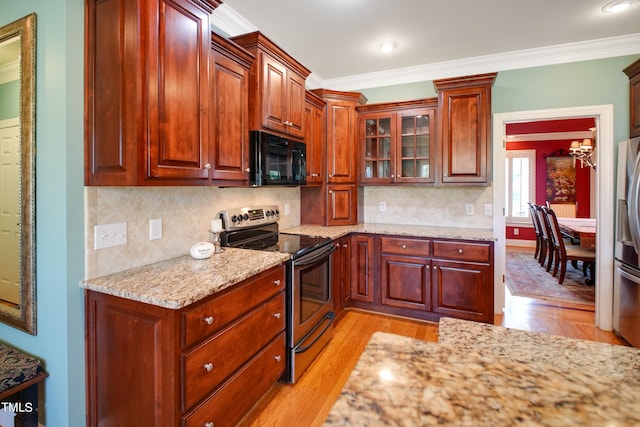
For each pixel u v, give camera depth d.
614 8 2.34
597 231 2.97
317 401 1.98
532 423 0.47
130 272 1.67
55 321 1.51
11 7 1.61
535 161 6.97
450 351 0.67
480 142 2.98
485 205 3.34
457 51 3.07
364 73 3.62
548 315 3.27
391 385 0.56
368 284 3.30
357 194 3.55
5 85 1.64
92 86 1.50
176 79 1.54
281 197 3.19
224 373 1.54
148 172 1.42
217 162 1.94
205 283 1.48
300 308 2.21
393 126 3.40
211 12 1.75
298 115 2.75
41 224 1.53
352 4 2.30
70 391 1.49
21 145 1.57
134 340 1.39
